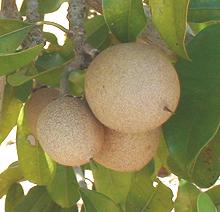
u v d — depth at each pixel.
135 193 0.81
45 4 0.87
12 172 0.92
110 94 0.60
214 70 0.63
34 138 0.84
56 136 0.63
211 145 0.68
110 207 0.71
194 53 0.64
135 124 0.60
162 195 0.81
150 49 0.61
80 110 0.64
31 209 0.90
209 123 0.61
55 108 0.64
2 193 0.93
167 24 0.61
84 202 0.71
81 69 0.66
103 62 0.61
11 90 0.83
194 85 0.63
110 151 0.66
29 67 0.76
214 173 0.69
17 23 0.69
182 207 0.75
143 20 0.63
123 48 0.61
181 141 0.62
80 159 0.64
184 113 0.63
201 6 0.69
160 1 0.60
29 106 0.76
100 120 0.62
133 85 0.60
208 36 0.65
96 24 0.79
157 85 0.60
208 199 0.63
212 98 0.62
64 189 0.88
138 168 0.67
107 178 0.83
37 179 0.87
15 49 0.68
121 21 0.64
